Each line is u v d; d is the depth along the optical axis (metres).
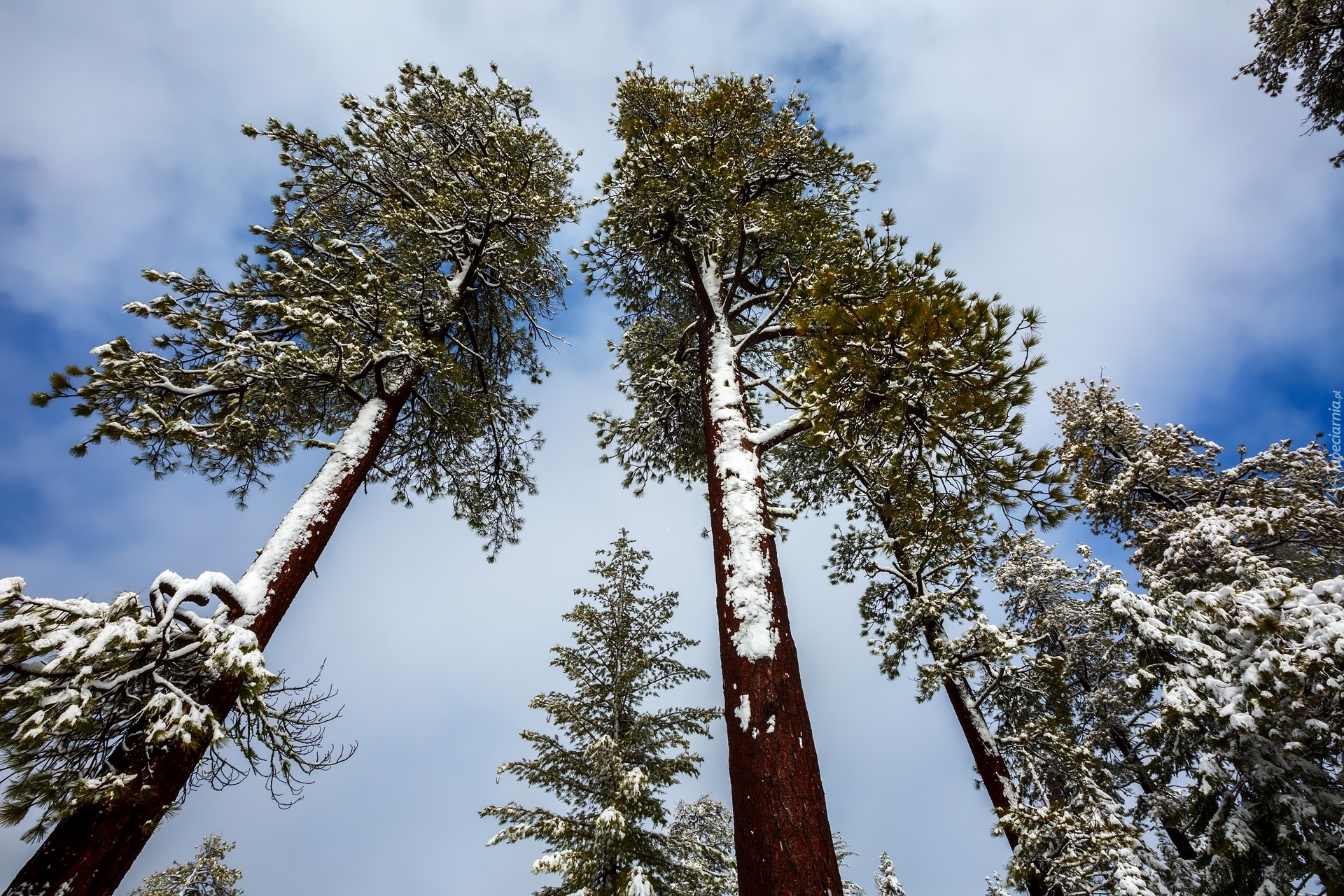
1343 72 15.17
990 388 4.63
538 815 9.57
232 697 4.80
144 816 4.00
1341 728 6.45
